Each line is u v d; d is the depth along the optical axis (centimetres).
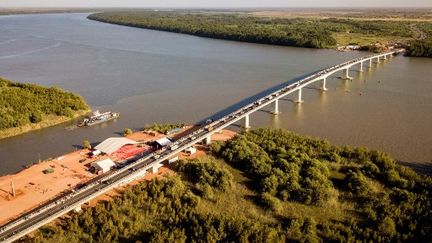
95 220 7931
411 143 12369
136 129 13312
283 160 10094
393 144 12300
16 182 9375
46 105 14238
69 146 12031
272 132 12381
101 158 10612
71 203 8194
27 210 8238
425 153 11662
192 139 11212
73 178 9538
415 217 8075
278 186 9169
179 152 10744
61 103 14562
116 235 7538
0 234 7244
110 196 8750
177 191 8919
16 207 8344
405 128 13675
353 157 10869
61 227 7750
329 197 8775
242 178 9775
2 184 9281
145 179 9475
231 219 7875
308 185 9100
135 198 8562
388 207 8350
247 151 10650
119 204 8419
